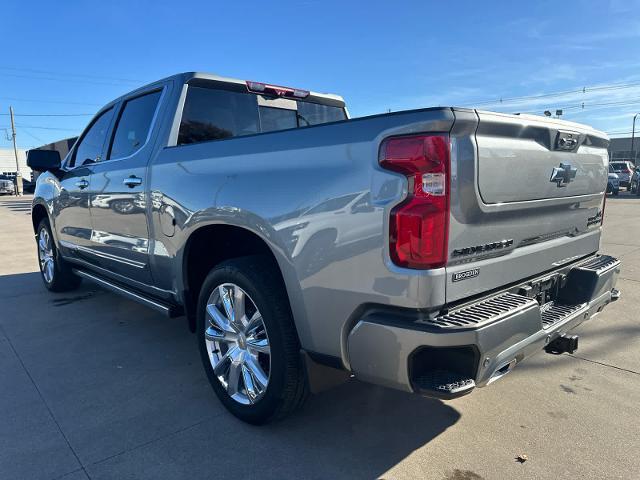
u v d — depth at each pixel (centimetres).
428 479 233
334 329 223
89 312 507
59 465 245
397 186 198
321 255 222
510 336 210
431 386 198
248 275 259
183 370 360
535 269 261
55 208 507
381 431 274
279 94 411
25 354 393
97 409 301
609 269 307
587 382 333
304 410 297
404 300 199
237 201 258
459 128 198
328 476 236
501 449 256
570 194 283
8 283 648
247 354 276
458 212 202
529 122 233
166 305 347
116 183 373
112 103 427
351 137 214
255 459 249
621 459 247
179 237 305
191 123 350
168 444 262
